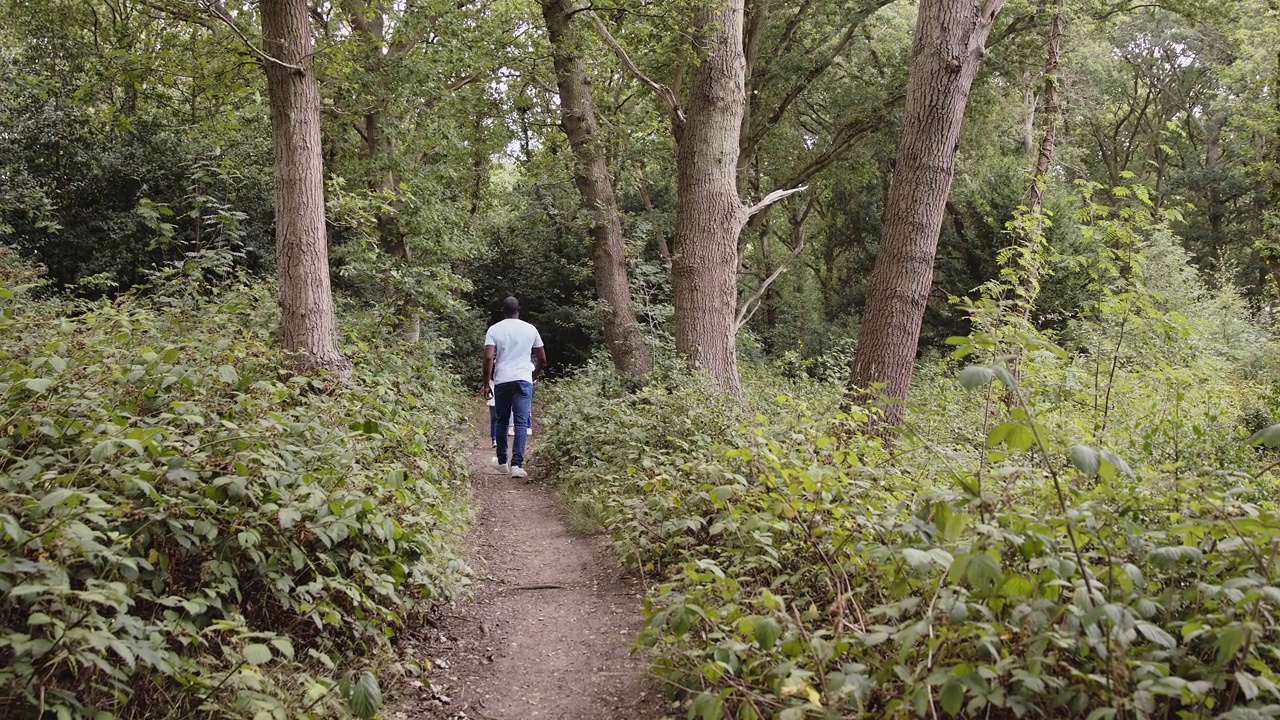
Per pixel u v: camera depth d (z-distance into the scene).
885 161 24.20
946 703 2.13
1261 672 2.27
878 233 30.59
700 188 11.18
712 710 2.51
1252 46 22.14
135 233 15.91
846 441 4.98
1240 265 35.00
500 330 9.42
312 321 6.60
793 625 2.69
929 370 16.73
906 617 2.87
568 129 14.87
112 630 2.38
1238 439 6.32
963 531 2.71
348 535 3.72
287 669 3.13
